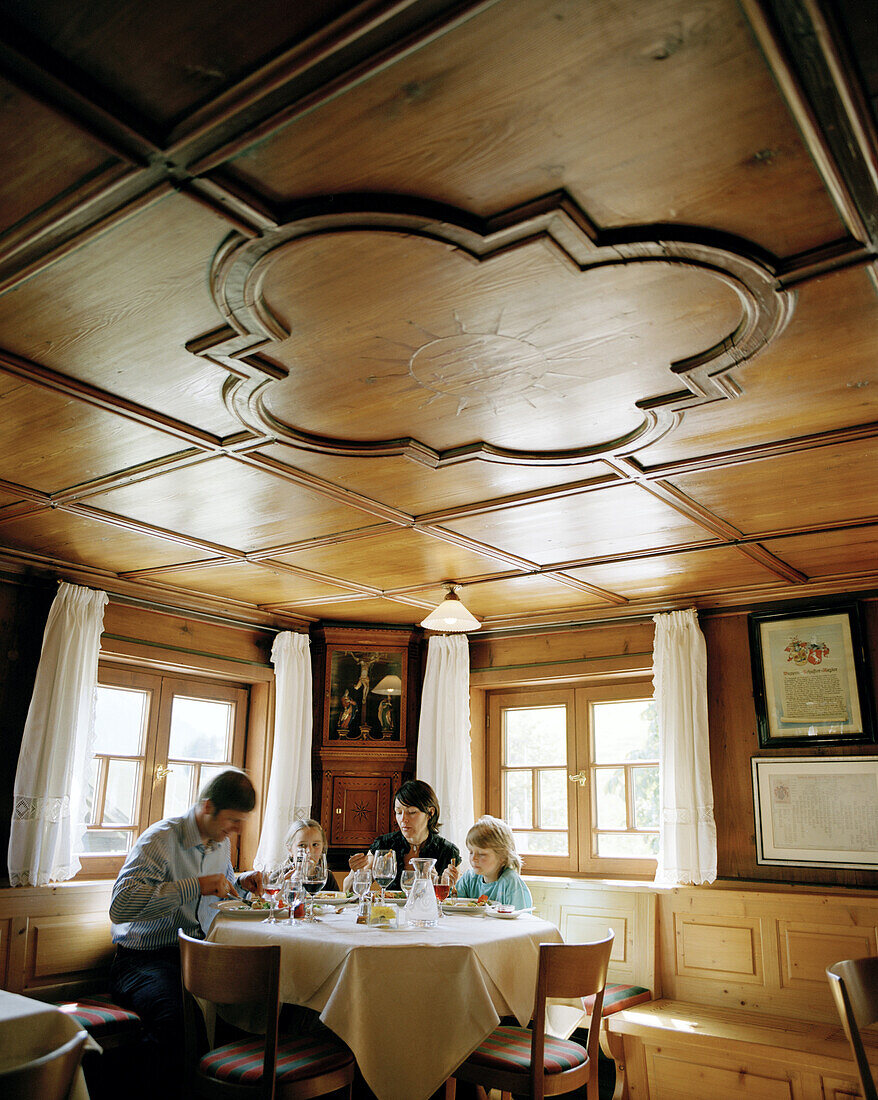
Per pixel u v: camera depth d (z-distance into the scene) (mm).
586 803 5406
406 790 4598
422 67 1420
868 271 1961
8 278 2016
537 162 1645
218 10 1337
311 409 2748
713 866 4582
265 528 3934
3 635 4371
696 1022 4039
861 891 4219
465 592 5078
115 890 3596
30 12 1342
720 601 4969
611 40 1368
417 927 3328
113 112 1523
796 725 4617
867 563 4316
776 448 2959
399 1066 2799
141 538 4094
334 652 5848
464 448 3053
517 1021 3279
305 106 1496
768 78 1438
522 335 2275
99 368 2471
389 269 1971
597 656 5422
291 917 3451
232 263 1938
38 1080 1500
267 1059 2625
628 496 3443
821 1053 3537
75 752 4379
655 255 1916
